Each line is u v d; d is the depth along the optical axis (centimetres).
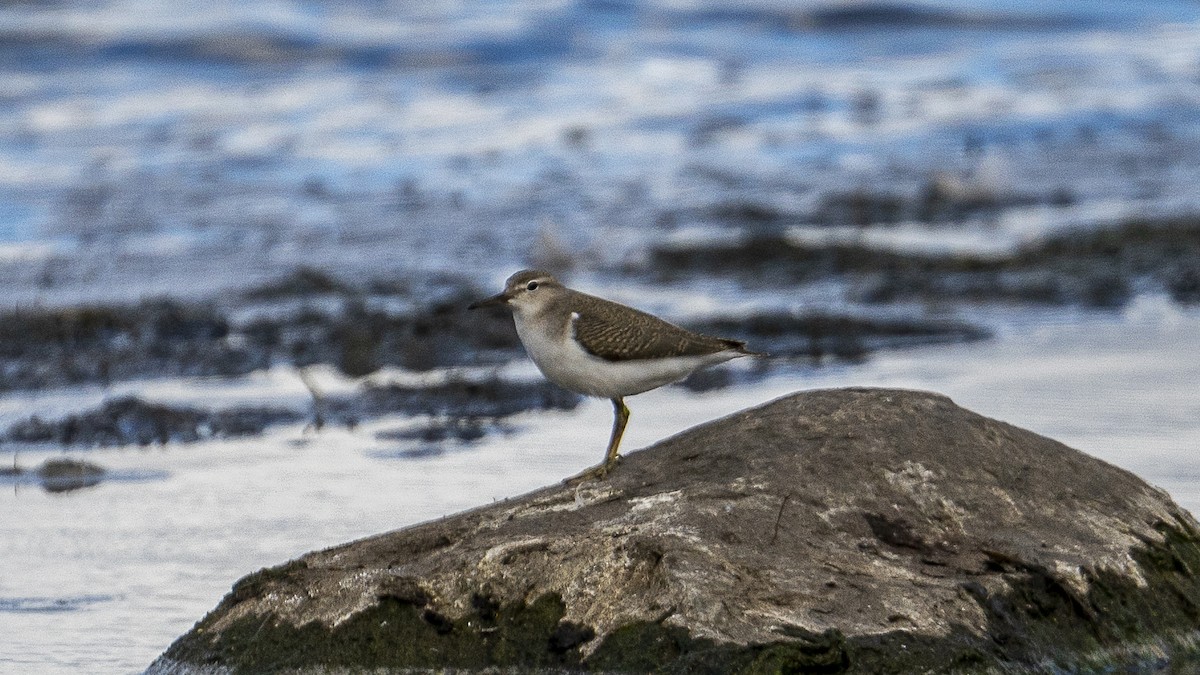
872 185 2536
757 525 806
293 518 1120
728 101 3128
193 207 2352
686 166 2670
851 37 3722
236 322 1764
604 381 960
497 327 1712
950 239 2194
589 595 778
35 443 1352
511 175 2592
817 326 1702
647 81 3266
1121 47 3675
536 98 3105
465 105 3047
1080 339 1645
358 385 1530
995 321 1747
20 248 2120
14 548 1066
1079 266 1973
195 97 2995
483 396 1466
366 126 2873
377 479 1216
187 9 3412
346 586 810
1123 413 1324
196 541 1075
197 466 1268
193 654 819
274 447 1325
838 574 786
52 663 864
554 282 986
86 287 1930
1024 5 3972
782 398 928
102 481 1230
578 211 2370
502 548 799
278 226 2261
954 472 862
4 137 2712
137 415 1395
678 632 745
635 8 3712
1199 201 2369
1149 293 1853
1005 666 765
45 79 3019
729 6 3772
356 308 1783
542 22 3556
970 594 788
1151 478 1114
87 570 1021
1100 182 2536
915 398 912
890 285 1917
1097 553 835
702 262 2067
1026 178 2575
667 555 775
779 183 2566
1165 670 809
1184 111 3055
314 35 3297
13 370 1566
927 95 3219
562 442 1316
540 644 773
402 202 2411
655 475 874
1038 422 1291
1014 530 842
